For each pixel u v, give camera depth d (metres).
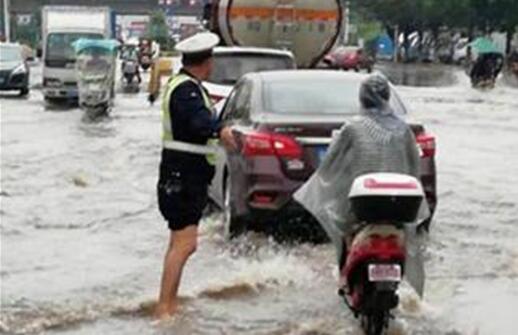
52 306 12.83
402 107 16.97
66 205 20.27
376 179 10.97
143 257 15.66
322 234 16.48
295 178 15.88
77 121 39.97
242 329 11.83
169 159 12.15
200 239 16.77
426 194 16.34
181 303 12.86
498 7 111.88
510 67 88.44
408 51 145.88
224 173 17.25
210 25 35.88
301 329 11.80
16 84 55.59
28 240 16.95
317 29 35.53
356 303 11.36
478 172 25.81
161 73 36.06
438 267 15.00
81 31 50.91
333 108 16.55
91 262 15.33
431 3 134.00
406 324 12.02
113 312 12.53
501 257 15.73
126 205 20.30
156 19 140.00
